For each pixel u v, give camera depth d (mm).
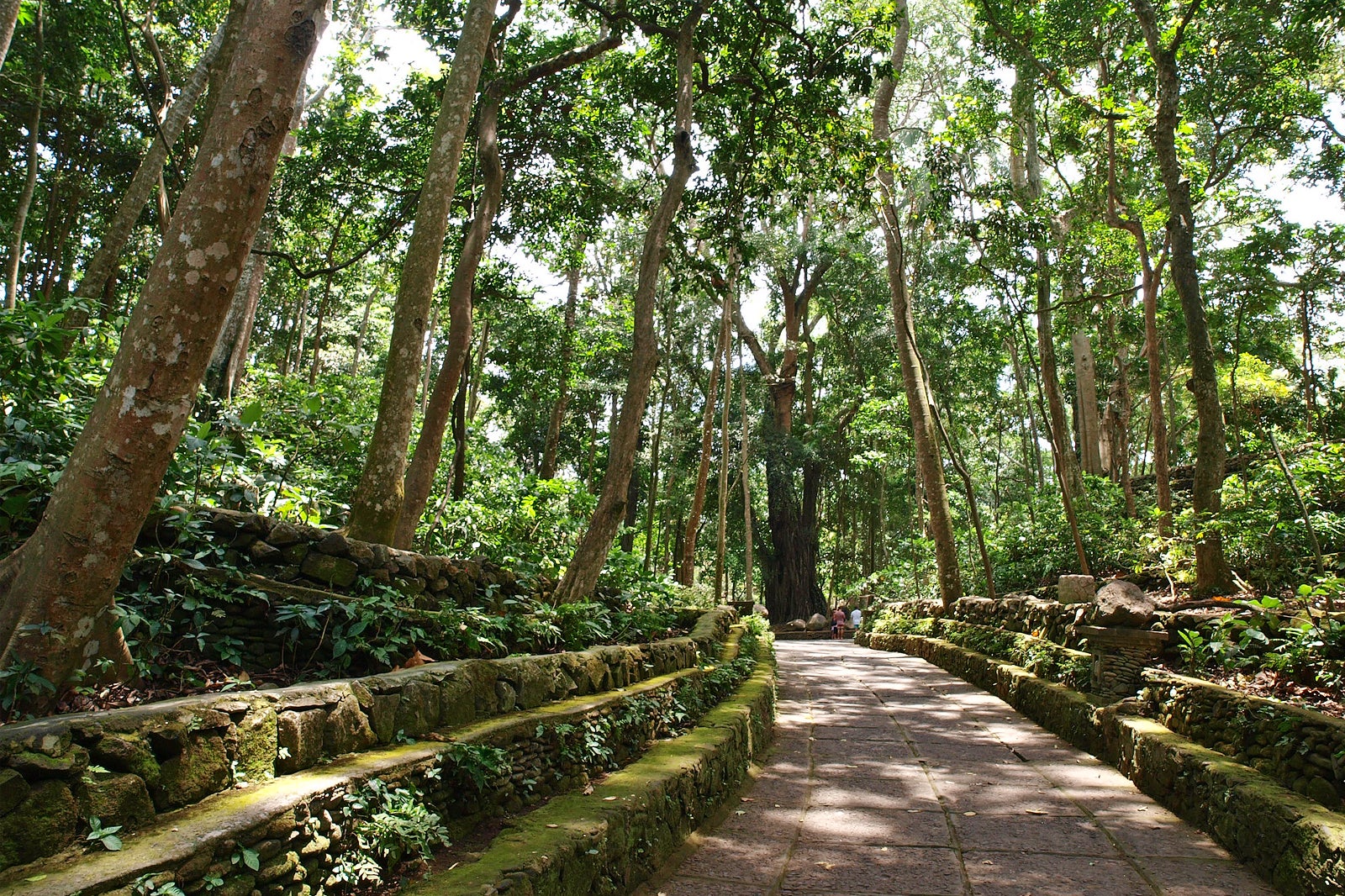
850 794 5832
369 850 2719
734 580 37438
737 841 4719
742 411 25016
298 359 19203
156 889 1925
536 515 10484
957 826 5004
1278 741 4434
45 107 11539
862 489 33375
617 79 11195
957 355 23203
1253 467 10039
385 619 4363
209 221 3031
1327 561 7391
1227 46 12672
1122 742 6246
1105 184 14047
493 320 14891
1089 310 16062
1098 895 3848
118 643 3154
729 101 11414
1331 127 13469
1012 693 9539
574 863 3150
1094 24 12898
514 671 4328
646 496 31797
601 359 23766
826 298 29438
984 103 14000
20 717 2738
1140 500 15828
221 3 13234
